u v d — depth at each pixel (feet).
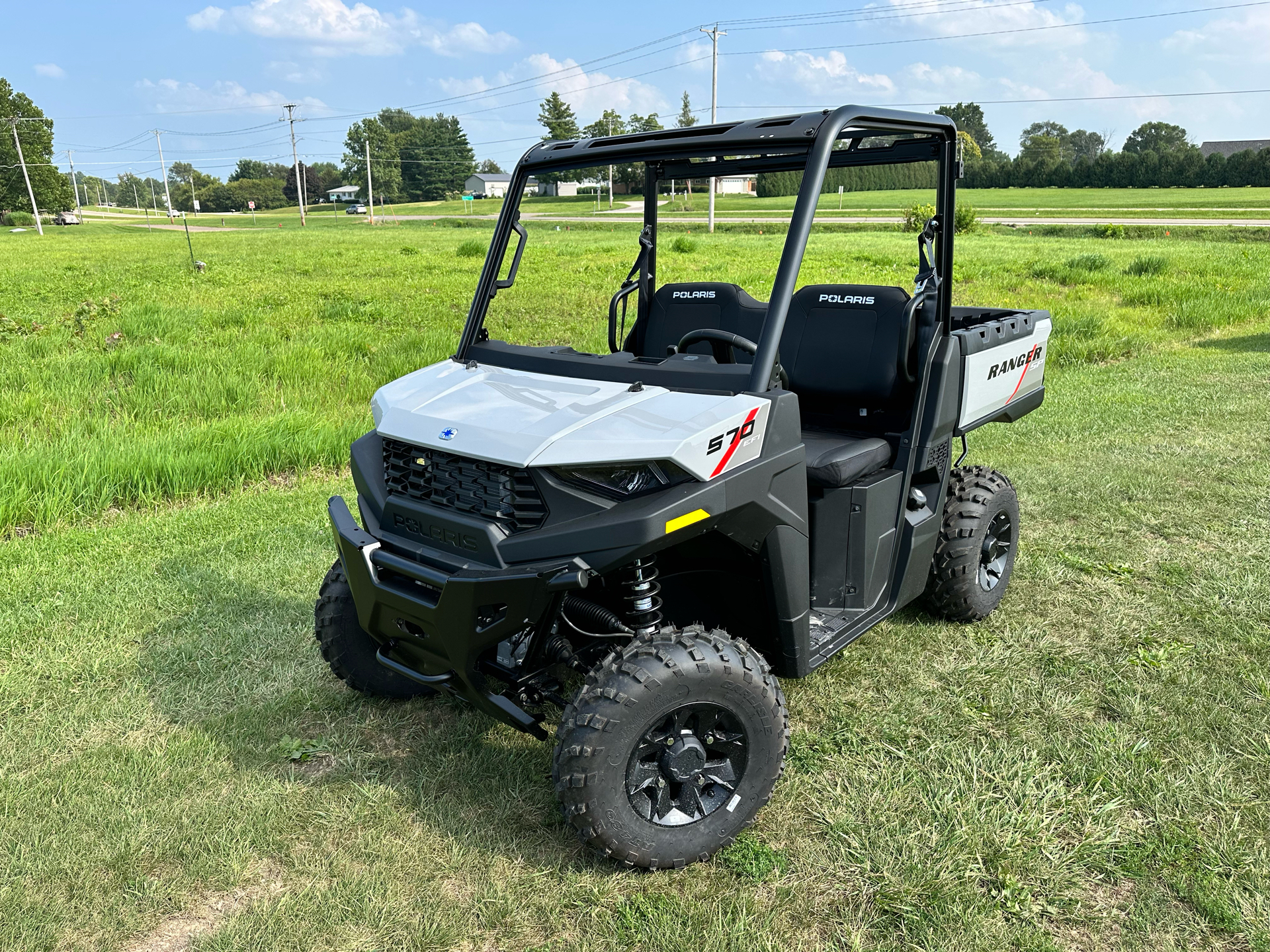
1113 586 13.33
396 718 10.27
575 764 7.18
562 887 7.63
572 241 116.26
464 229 192.03
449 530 7.64
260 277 69.21
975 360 10.98
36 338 35.55
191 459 18.16
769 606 8.57
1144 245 104.22
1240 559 14.08
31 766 9.37
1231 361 30.14
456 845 8.12
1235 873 7.56
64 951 7.06
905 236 119.03
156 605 12.92
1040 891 7.48
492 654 8.34
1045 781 8.84
